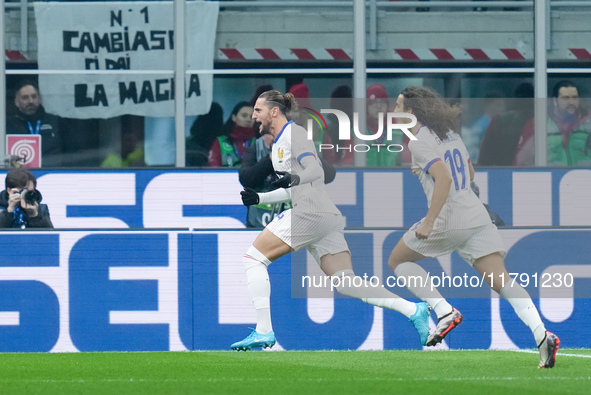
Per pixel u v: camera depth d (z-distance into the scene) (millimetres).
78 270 26328
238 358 23656
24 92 25922
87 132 26219
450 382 17656
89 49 26031
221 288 26484
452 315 20625
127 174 26375
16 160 26156
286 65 26391
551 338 19516
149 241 26453
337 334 26500
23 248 26234
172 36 26203
